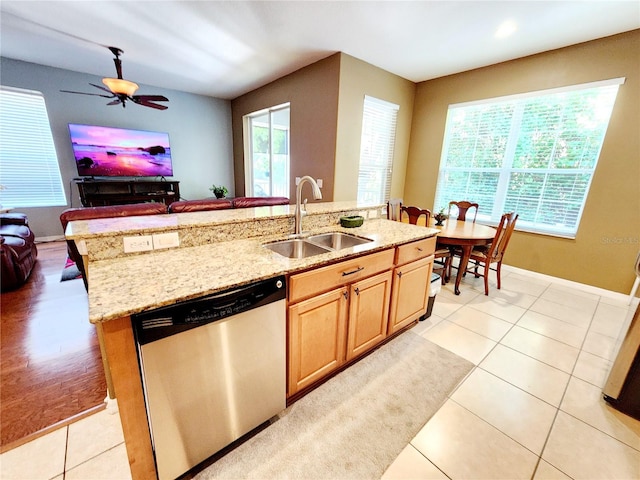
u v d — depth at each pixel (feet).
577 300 9.23
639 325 4.63
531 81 10.26
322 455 4.16
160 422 3.30
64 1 7.43
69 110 14.07
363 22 8.20
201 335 3.37
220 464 4.00
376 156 13.09
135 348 3.07
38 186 14.20
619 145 8.77
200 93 17.29
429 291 7.54
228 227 5.41
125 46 10.35
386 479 3.84
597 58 8.85
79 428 4.46
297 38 9.30
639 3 6.93
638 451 4.28
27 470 3.82
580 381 5.69
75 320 7.64
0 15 8.23
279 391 4.51
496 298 9.34
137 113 15.76
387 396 5.26
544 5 7.14
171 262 4.24
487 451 4.25
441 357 6.38
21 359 6.09
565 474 3.94
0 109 12.88
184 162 17.78
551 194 10.38
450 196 13.34
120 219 5.31
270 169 16.43
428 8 7.39
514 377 5.79
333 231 6.84
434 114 13.23
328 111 11.14
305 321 4.60
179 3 7.47
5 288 9.17
